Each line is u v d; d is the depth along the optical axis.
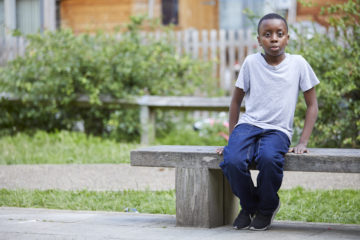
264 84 6.27
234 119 6.63
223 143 14.85
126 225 6.57
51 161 12.48
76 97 15.52
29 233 6.04
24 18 23.14
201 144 15.02
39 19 23.05
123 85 15.58
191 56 17.70
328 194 8.95
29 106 16.12
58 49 15.50
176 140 15.70
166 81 16.19
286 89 6.23
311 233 6.05
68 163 12.38
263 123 6.21
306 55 12.05
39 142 14.71
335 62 12.03
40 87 15.37
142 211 8.11
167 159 6.44
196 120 17.38
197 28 25.44
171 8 24.23
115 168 11.63
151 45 16.50
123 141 15.71
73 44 15.50
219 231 6.14
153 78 16.11
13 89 15.75
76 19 23.52
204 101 15.19
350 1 11.70
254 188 6.21
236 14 25.89
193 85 16.86
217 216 6.51
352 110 12.09
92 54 15.42
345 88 11.66
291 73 6.28
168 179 10.48
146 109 15.46
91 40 16.23
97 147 14.11
